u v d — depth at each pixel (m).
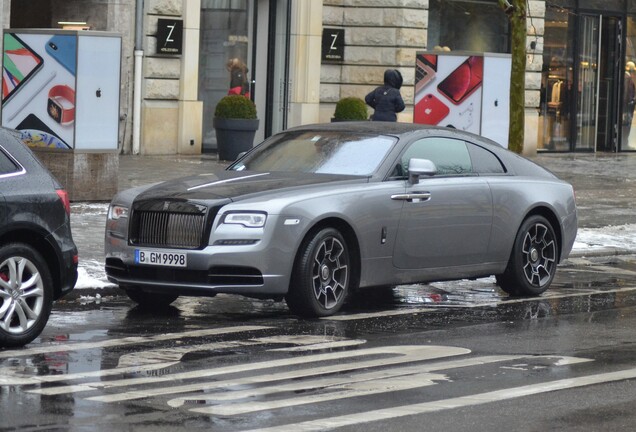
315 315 15.81
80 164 25.78
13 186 13.51
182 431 9.79
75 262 14.10
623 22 51.72
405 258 16.69
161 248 15.41
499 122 30.03
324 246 15.75
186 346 13.67
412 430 9.96
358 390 11.43
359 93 43.91
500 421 10.34
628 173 41.12
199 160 37.50
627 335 15.00
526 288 18.41
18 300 13.44
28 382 11.59
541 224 18.53
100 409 10.49
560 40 49.78
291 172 16.83
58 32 25.34
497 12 46.75
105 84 25.83
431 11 45.12
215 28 41.34
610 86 52.00
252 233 15.16
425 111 29.94
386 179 16.61
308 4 42.62
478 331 15.14
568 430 10.10
